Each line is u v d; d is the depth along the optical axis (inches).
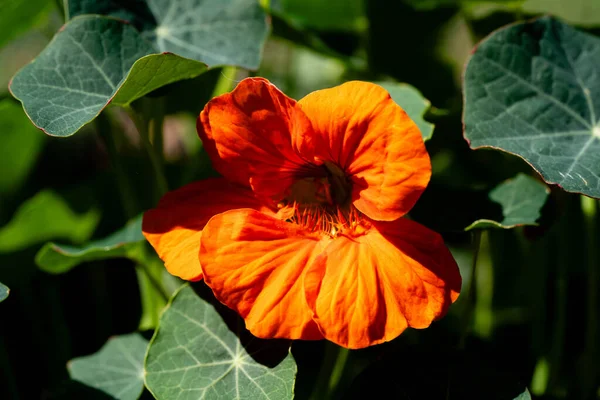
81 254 11.4
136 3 11.9
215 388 10.6
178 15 12.0
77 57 11.1
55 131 10.5
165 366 10.7
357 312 10.1
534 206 11.2
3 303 12.7
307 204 11.2
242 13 11.9
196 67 10.9
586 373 12.0
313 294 10.2
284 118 10.5
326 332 10.1
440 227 11.2
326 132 10.4
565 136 11.0
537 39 11.4
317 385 11.4
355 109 10.2
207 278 10.2
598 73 11.4
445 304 10.3
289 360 10.6
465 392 10.7
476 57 11.1
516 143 10.7
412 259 10.3
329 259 10.3
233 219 10.4
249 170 10.7
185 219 10.7
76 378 11.6
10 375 12.1
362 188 10.5
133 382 11.5
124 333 12.6
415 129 10.1
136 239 11.4
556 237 12.8
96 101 10.9
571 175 10.4
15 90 10.8
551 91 11.2
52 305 12.7
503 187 11.7
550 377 12.1
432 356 11.0
